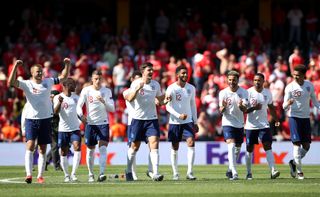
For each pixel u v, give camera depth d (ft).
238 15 352.28
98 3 351.25
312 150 221.87
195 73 278.05
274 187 124.47
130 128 144.66
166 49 323.16
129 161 144.36
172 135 148.97
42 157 139.33
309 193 114.42
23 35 313.94
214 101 254.68
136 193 115.96
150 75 141.79
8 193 116.78
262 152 222.69
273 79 270.67
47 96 136.56
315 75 276.82
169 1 352.28
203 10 351.25
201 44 310.04
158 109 250.98
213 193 115.14
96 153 218.18
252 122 148.66
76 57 297.74
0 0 343.05
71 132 148.97
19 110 249.75
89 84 155.02
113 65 295.69
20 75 282.56
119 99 258.78
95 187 126.52
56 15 346.54
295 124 147.64
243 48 315.37
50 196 112.37
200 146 223.71
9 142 226.99
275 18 335.88
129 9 345.92
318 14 358.84
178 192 116.98
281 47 325.01
